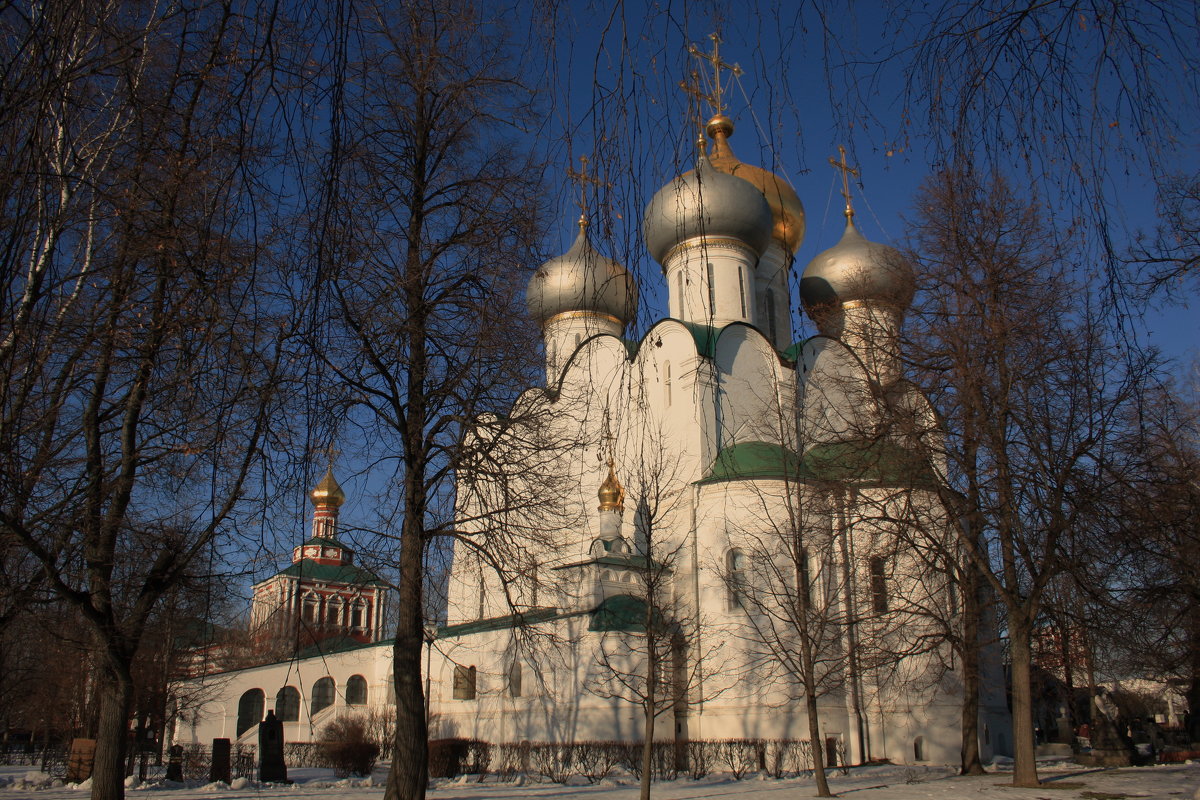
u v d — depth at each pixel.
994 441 21.00
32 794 25.28
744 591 29.47
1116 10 6.61
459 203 16.97
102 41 8.70
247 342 10.38
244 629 41.09
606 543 34.78
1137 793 18.73
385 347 15.31
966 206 22.27
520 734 35.31
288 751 43.62
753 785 25.47
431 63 15.75
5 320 8.81
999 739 34.09
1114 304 7.50
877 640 28.64
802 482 29.80
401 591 16.33
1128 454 20.81
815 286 42.34
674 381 37.75
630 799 21.92
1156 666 31.11
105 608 14.25
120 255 11.70
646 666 31.92
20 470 12.22
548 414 17.81
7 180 7.07
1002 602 23.89
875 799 19.25
